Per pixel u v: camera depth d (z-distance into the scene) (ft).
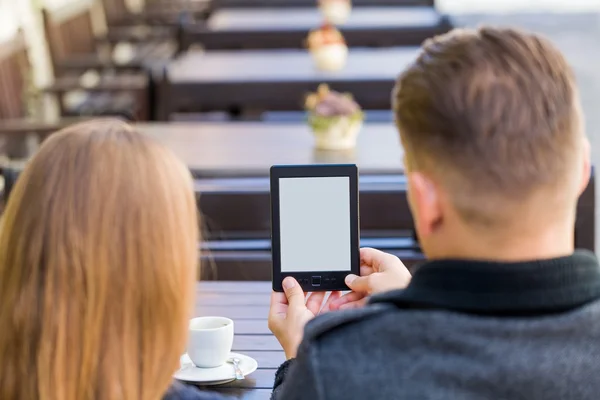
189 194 3.71
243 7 30.48
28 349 3.49
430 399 3.34
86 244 3.48
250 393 5.82
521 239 3.48
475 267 3.43
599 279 3.53
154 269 3.54
